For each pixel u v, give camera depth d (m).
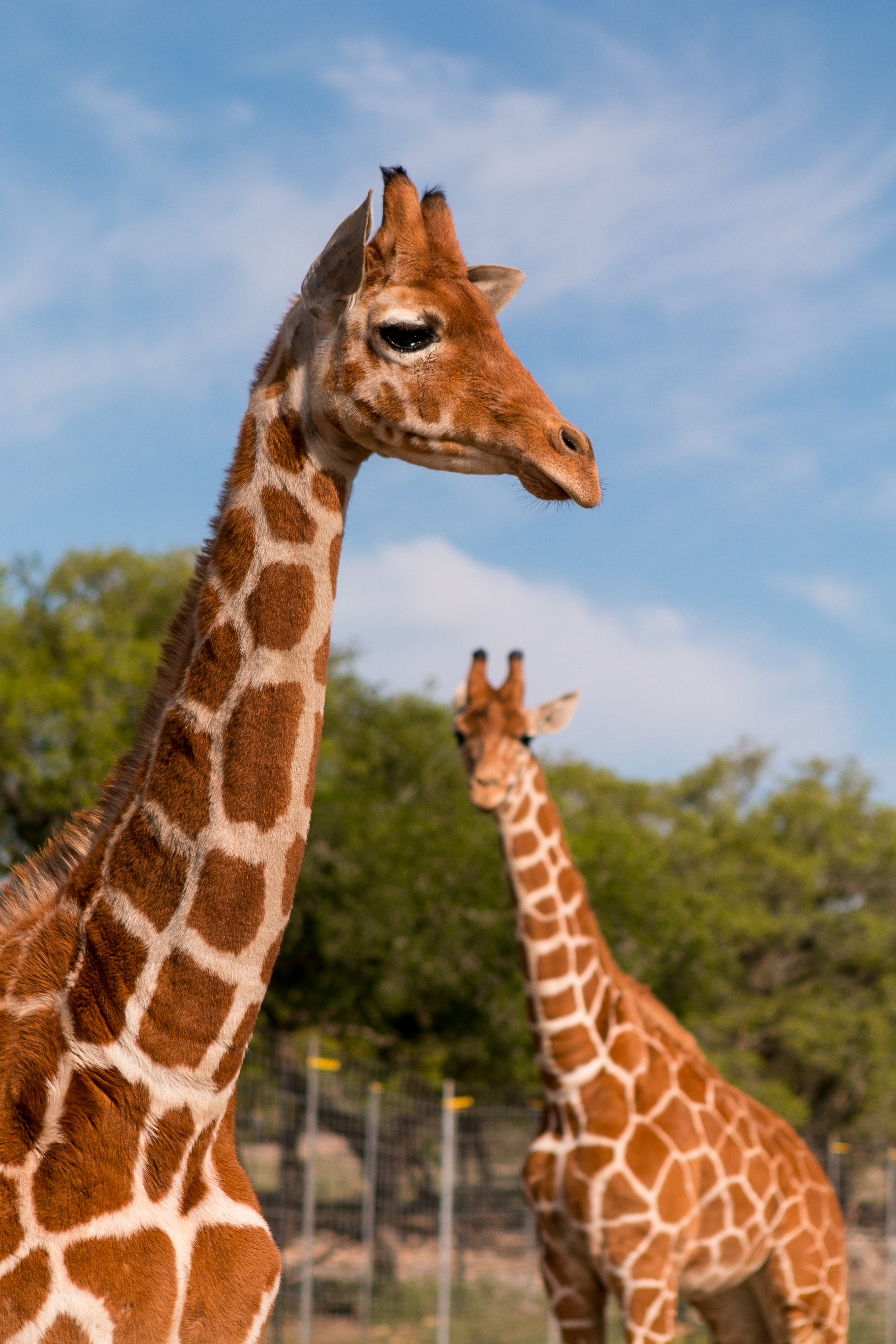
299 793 2.87
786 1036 29.00
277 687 2.85
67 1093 2.68
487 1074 21.39
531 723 6.91
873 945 30.61
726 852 32.25
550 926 6.62
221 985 2.77
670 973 22.36
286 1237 11.90
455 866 18.56
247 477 2.95
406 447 2.88
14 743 16.88
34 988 2.80
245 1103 12.09
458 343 2.86
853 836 33.16
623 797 35.12
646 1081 6.55
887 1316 15.95
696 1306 7.46
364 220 2.74
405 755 21.09
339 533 2.98
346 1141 14.59
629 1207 6.30
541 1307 13.08
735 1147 6.70
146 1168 2.70
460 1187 13.57
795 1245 6.95
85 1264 2.57
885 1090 28.50
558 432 2.80
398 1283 12.80
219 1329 2.75
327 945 17.69
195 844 2.80
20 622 19.92
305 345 2.97
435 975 18.12
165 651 3.06
